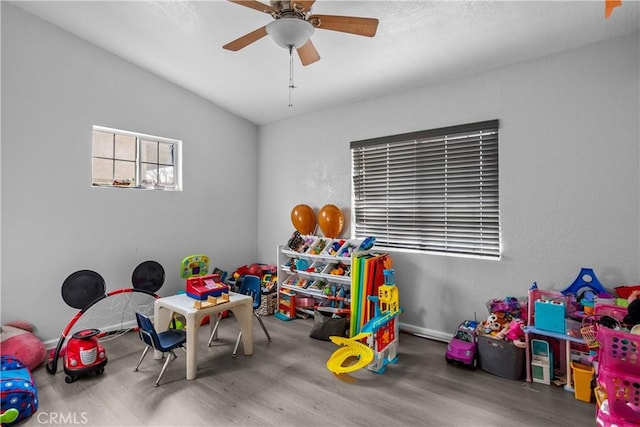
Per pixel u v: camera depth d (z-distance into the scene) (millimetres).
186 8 2566
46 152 2949
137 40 3084
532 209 2729
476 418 1999
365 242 3359
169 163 3922
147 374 2527
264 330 3193
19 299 2824
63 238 3051
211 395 2248
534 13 2207
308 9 1809
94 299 2834
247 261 4680
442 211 3230
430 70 3010
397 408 2104
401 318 3430
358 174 3814
